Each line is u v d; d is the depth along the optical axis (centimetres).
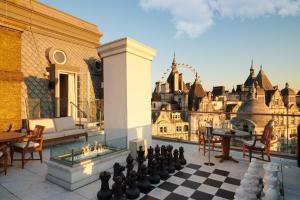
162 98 5931
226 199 293
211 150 558
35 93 898
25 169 422
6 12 871
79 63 1126
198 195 305
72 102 1002
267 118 3853
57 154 360
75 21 1160
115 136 502
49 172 360
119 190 281
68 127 695
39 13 975
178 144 639
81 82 1106
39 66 938
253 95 5253
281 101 6056
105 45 507
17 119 661
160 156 388
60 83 1066
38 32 974
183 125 4072
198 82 5503
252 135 455
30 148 443
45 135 584
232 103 6181
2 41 634
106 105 522
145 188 313
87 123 874
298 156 404
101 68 1255
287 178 331
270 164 267
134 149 461
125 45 471
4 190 322
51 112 934
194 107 5016
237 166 432
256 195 258
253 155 505
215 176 378
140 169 331
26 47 914
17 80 665
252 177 271
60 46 1059
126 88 480
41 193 312
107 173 297
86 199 294
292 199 255
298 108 6719
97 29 1309
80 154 377
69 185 323
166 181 356
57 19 1048
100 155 397
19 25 677
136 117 509
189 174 388
